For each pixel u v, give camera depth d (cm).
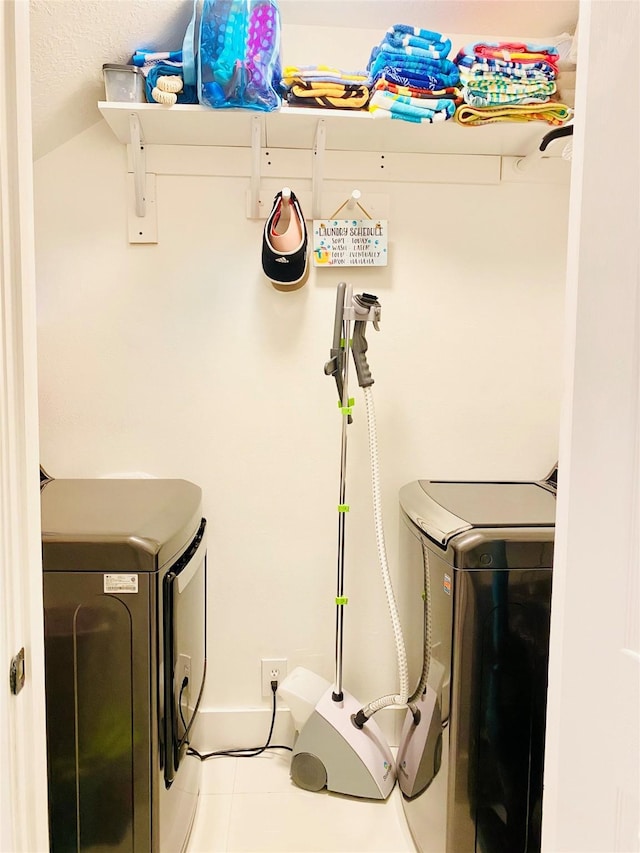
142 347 169
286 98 146
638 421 55
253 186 162
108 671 111
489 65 139
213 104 138
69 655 110
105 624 110
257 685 180
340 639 162
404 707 165
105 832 113
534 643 119
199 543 144
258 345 172
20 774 65
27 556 65
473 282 176
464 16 158
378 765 157
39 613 69
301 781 160
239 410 173
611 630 59
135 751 112
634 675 55
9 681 62
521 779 120
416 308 175
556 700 72
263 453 175
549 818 74
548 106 142
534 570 118
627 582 56
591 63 63
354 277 173
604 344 60
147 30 136
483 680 118
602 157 61
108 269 166
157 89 138
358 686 182
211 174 165
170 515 129
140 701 111
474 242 175
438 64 142
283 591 179
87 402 168
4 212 60
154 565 109
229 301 170
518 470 182
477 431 180
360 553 179
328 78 143
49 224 163
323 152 154
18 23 61
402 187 171
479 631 117
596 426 62
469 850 120
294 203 153
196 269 168
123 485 157
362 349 150
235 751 177
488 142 162
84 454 170
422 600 139
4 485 61
